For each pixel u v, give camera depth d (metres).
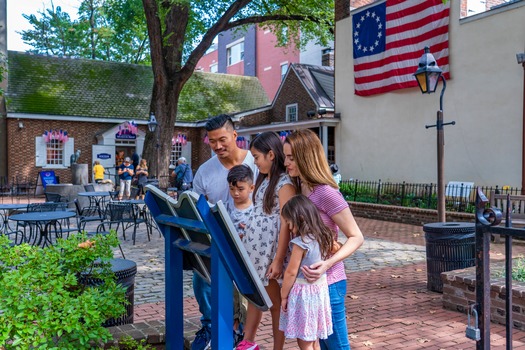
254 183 3.38
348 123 18.47
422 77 8.10
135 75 29.12
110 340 3.43
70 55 42.56
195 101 29.33
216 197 3.48
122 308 3.30
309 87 23.88
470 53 14.03
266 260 3.07
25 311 2.85
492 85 13.48
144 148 21.19
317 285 2.74
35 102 24.31
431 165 15.34
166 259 3.13
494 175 13.48
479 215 2.33
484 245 2.31
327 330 2.76
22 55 26.86
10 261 3.17
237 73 40.25
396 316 5.11
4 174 23.55
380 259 8.35
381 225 13.19
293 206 2.70
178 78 20.81
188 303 5.66
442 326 4.76
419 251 9.10
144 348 3.41
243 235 3.13
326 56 28.92
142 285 6.52
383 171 17.03
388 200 15.39
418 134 15.73
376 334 4.56
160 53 20.30
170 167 27.44
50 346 2.94
